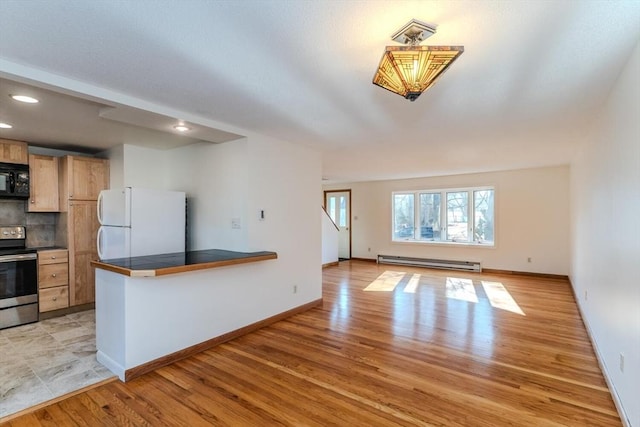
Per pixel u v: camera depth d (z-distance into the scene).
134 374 2.58
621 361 2.08
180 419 2.06
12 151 3.84
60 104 2.68
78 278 4.20
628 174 1.95
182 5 1.42
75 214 4.18
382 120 3.11
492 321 3.88
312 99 2.57
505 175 6.74
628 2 1.39
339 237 9.28
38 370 2.69
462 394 2.33
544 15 1.49
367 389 2.40
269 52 1.84
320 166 4.60
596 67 2.02
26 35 1.66
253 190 3.60
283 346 3.19
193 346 3.01
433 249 7.63
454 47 1.43
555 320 3.91
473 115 2.96
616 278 2.26
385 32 1.63
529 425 1.99
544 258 6.39
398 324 3.80
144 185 4.30
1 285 3.62
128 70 2.07
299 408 2.17
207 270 3.15
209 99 2.57
